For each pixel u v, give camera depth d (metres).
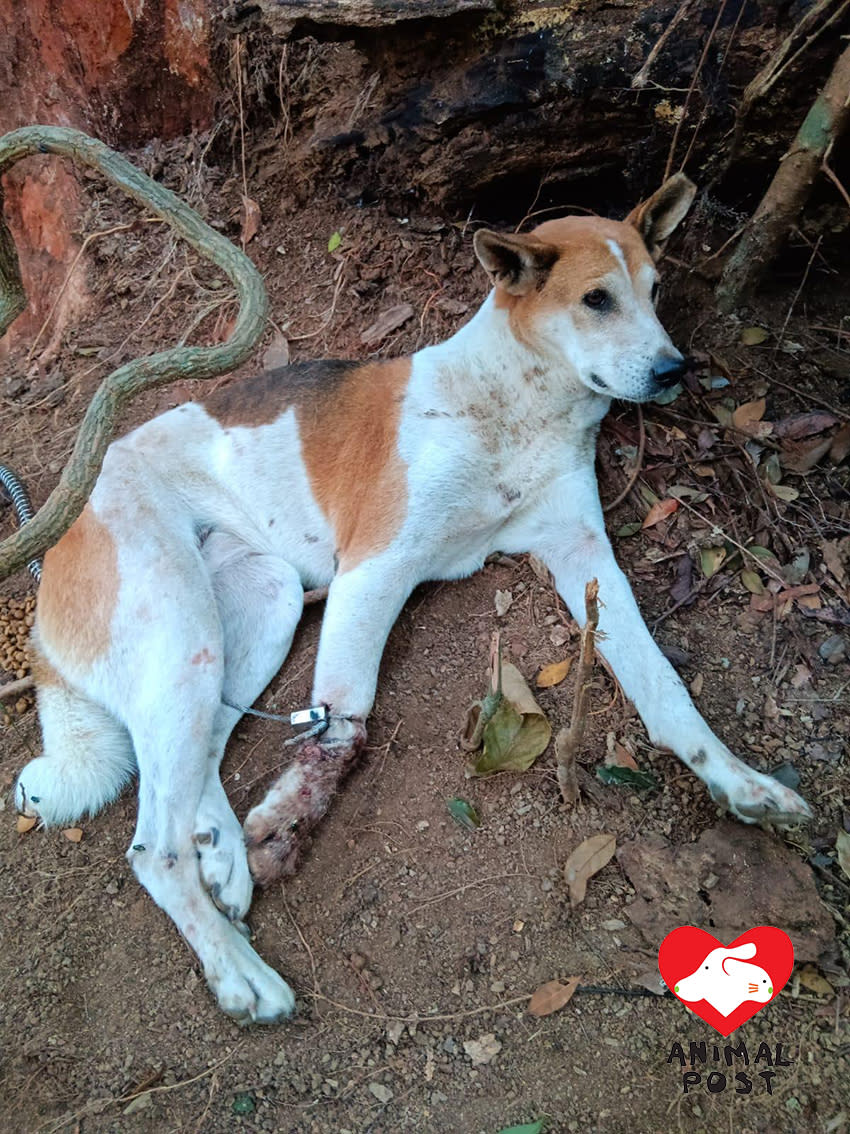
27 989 0.73
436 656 0.92
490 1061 0.67
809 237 1.09
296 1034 0.69
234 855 0.75
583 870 0.75
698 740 0.78
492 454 0.90
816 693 0.85
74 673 0.86
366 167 1.24
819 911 0.70
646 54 1.00
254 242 1.32
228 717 0.87
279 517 0.96
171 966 0.73
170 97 1.44
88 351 1.31
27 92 1.46
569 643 0.90
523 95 1.06
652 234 0.92
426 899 0.75
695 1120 0.64
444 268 1.18
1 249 0.70
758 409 1.02
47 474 1.18
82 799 0.82
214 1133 0.65
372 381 0.96
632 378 0.83
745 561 0.93
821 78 0.97
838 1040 0.67
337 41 1.12
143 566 0.84
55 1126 0.66
